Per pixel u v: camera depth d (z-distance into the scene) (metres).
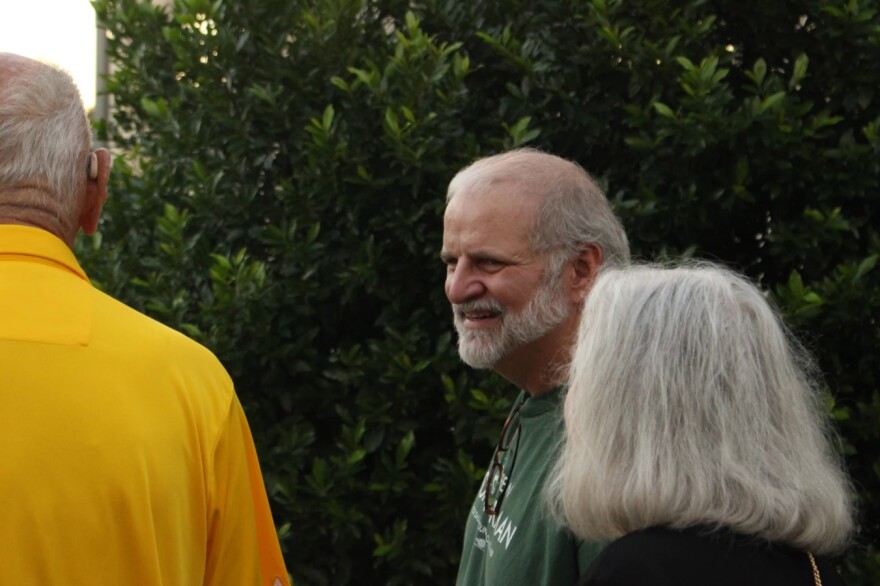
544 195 2.07
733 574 1.36
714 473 1.40
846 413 2.85
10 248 1.62
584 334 1.57
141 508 1.54
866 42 3.07
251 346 3.22
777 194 3.11
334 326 3.45
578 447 1.51
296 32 3.55
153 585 1.54
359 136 3.35
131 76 3.89
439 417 3.32
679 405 1.44
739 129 3.00
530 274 2.06
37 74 1.66
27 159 1.62
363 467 3.25
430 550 3.24
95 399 1.55
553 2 3.27
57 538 1.49
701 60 3.20
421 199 3.35
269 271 3.36
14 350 1.55
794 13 3.24
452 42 3.52
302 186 3.37
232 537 1.70
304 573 3.26
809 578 1.39
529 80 3.26
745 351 1.46
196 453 1.63
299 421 3.37
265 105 3.46
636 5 3.19
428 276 3.39
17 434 1.50
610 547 1.41
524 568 1.82
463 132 3.34
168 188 3.66
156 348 1.65
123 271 3.59
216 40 3.48
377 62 3.47
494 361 2.10
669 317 1.48
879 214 3.25
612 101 3.27
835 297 2.97
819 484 1.44
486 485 2.13
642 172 3.18
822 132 3.16
